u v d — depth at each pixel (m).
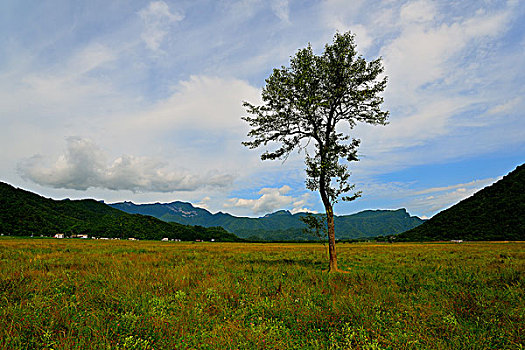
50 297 8.56
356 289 10.28
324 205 18.86
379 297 8.81
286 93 20.28
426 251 37.53
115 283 10.24
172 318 6.87
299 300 8.52
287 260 24.16
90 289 9.48
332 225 18.33
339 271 16.91
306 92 20.11
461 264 19.69
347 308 7.50
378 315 7.14
